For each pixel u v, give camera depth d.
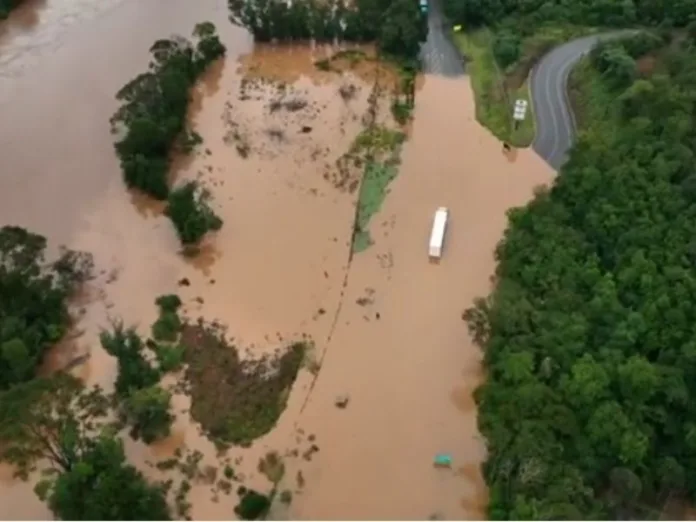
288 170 176.25
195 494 119.19
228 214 164.75
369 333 142.75
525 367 123.69
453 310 147.38
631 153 161.25
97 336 141.25
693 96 169.50
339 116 192.00
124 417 127.50
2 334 131.12
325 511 117.62
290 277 152.38
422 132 189.38
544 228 150.12
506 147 185.62
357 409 131.12
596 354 126.56
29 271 141.00
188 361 137.00
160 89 183.62
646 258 139.12
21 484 120.06
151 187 167.88
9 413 125.00
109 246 158.25
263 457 124.06
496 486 115.50
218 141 183.38
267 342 140.38
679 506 117.31
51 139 182.88
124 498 108.38
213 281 151.50
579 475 111.25
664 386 120.38
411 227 164.12
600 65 195.25
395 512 118.06
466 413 131.38
